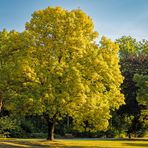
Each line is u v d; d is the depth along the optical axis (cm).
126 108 5666
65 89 3509
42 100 3512
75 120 3747
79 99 3512
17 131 5400
